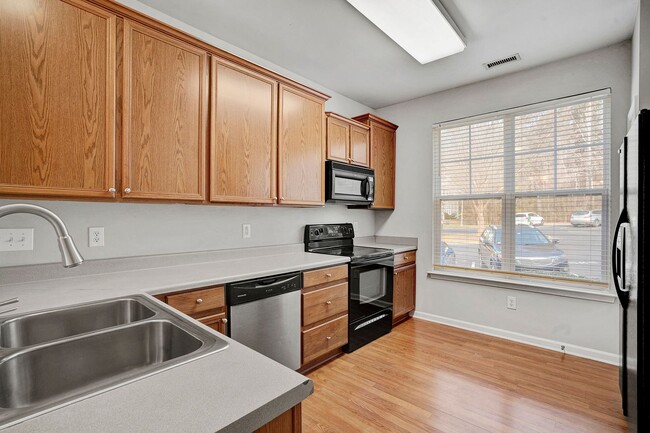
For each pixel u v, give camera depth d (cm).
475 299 321
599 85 254
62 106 146
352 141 322
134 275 184
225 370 73
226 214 248
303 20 217
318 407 194
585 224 262
